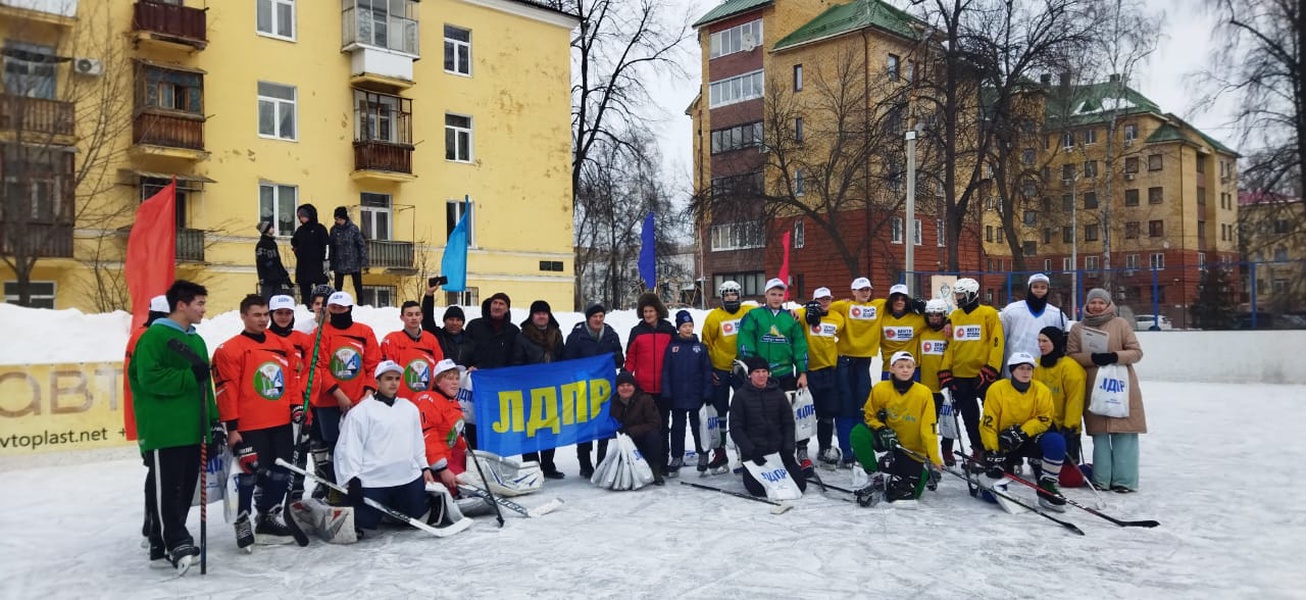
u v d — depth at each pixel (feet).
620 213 127.65
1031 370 22.86
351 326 22.18
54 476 27.73
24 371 28.71
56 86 62.34
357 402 21.98
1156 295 60.39
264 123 74.28
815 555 18.02
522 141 92.84
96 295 64.49
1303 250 71.41
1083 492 24.04
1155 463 28.07
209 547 19.45
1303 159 69.97
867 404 23.81
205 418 17.22
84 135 63.10
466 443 23.89
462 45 88.48
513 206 91.81
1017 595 15.26
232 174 71.67
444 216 86.02
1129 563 17.19
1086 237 176.04
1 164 57.82
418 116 83.87
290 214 75.82
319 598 15.66
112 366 30.76
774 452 24.54
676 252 140.36
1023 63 86.38
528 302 93.09
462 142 88.43
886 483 23.47
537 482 25.13
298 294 70.49
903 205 105.29
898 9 92.53
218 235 70.38
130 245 24.98
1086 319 25.09
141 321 24.72
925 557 17.78
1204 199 185.57
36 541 19.84
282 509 19.88
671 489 25.50
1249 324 57.36
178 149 66.95
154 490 17.53
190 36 67.87
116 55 65.00
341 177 78.74
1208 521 20.48
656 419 26.43
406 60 81.25
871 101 115.03
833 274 123.44
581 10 107.45
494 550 18.80
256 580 16.81
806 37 128.06
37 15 59.93
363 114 79.77
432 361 24.27
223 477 18.71
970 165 95.66
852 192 111.75
